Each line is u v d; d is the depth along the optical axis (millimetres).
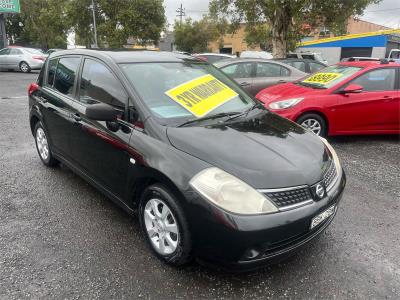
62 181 4562
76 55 4156
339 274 2908
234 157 2705
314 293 2701
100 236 3359
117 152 3238
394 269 2986
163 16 32250
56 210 3832
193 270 2900
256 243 2463
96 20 31766
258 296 2656
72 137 4008
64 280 2766
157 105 3234
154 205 2924
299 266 2990
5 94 11867
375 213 3928
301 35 19062
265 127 3330
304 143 3176
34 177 4676
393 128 6574
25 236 3342
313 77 7090
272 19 18406
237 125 3254
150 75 3508
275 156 2811
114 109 3189
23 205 3930
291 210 2566
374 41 31594
